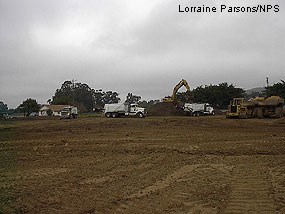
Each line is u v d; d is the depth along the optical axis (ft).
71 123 130.82
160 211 27.37
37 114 332.60
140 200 30.55
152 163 49.80
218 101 302.86
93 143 72.23
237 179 38.06
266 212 26.37
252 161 49.32
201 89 311.06
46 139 83.05
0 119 196.13
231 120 136.56
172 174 41.88
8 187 36.58
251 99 159.33
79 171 45.14
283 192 32.12
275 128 103.09
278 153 55.26
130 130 102.83
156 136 84.33
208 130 99.96
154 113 205.26
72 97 395.34
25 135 94.32
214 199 30.27
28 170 46.75
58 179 40.47
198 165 47.42
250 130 98.02
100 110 311.06
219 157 53.62
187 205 28.84
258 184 35.40
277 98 153.28
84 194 33.01
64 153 61.62
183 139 76.48
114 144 69.92
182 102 215.31
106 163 50.67
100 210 27.94
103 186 36.22
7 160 54.80
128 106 185.68
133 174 42.39
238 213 26.32
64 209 28.53
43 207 29.19
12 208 29.04
